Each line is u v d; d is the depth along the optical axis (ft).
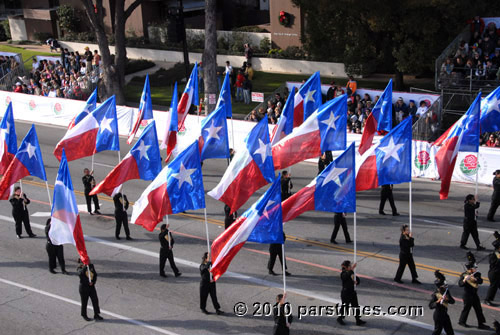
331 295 46.26
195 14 159.22
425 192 67.97
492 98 60.29
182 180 49.06
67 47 152.15
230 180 51.96
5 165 65.46
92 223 62.95
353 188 45.68
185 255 54.60
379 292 46.14
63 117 104.01
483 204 63.31
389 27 91.50
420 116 78.54
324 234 57.67
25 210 59.52
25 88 118.11
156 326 42.86
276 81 116.47
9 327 43.34
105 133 64.85
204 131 61.93
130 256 54.90
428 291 46.01
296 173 76.79
